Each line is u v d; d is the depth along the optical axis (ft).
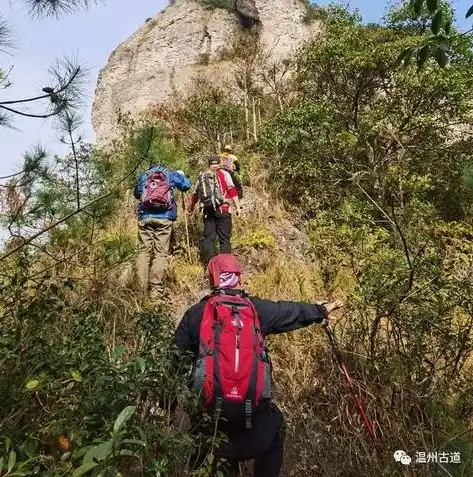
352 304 13.50
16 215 12.62
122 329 15.90
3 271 13.58
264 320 10.59
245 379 9.66
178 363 10.32
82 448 7.84
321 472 11.35
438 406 12.17
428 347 12.96
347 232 20.16
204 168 36.76
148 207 22.04
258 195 32.37
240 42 55.21
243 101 45.70
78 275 17.08
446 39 11.06
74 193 13.17
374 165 20.43
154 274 21.50
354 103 33.76
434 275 13.30
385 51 32.30
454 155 30.55
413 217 19.02
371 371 12.55
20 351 10.51
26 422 9.68
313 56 34.86
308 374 14.53
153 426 9.62
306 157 31.40
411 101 31.65
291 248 27.45
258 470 10.50
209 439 9.49
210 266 11.16
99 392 9.57
